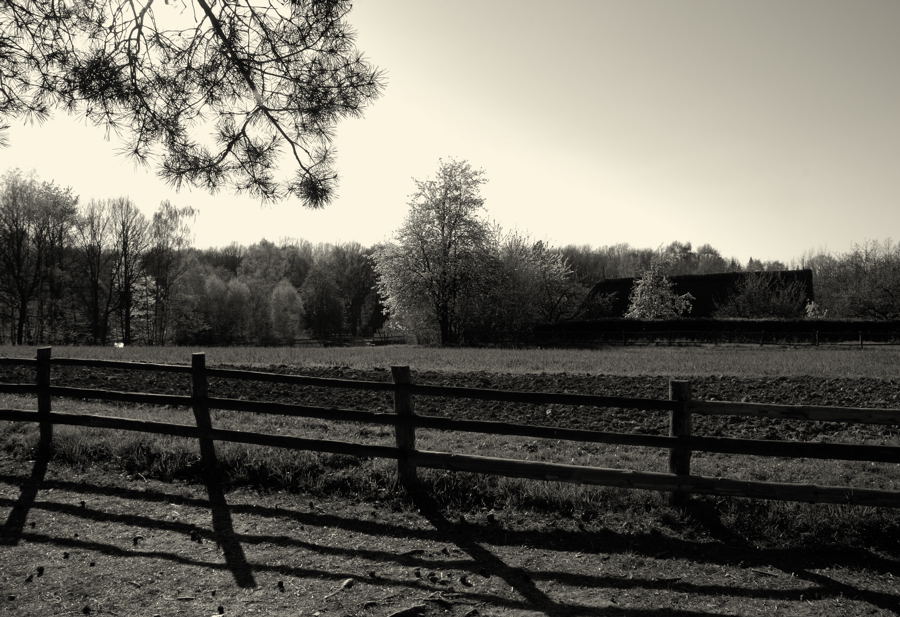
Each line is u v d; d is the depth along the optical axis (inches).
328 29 229.8
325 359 860.6
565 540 223.1
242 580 186.7
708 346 1471.5
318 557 205.8
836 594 185.5
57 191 1931.6
